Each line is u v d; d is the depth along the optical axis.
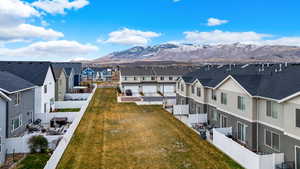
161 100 49.12
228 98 24.06
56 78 40.34
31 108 28.00
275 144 17.64
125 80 61.84
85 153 18.86
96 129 25.95
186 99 36.97
